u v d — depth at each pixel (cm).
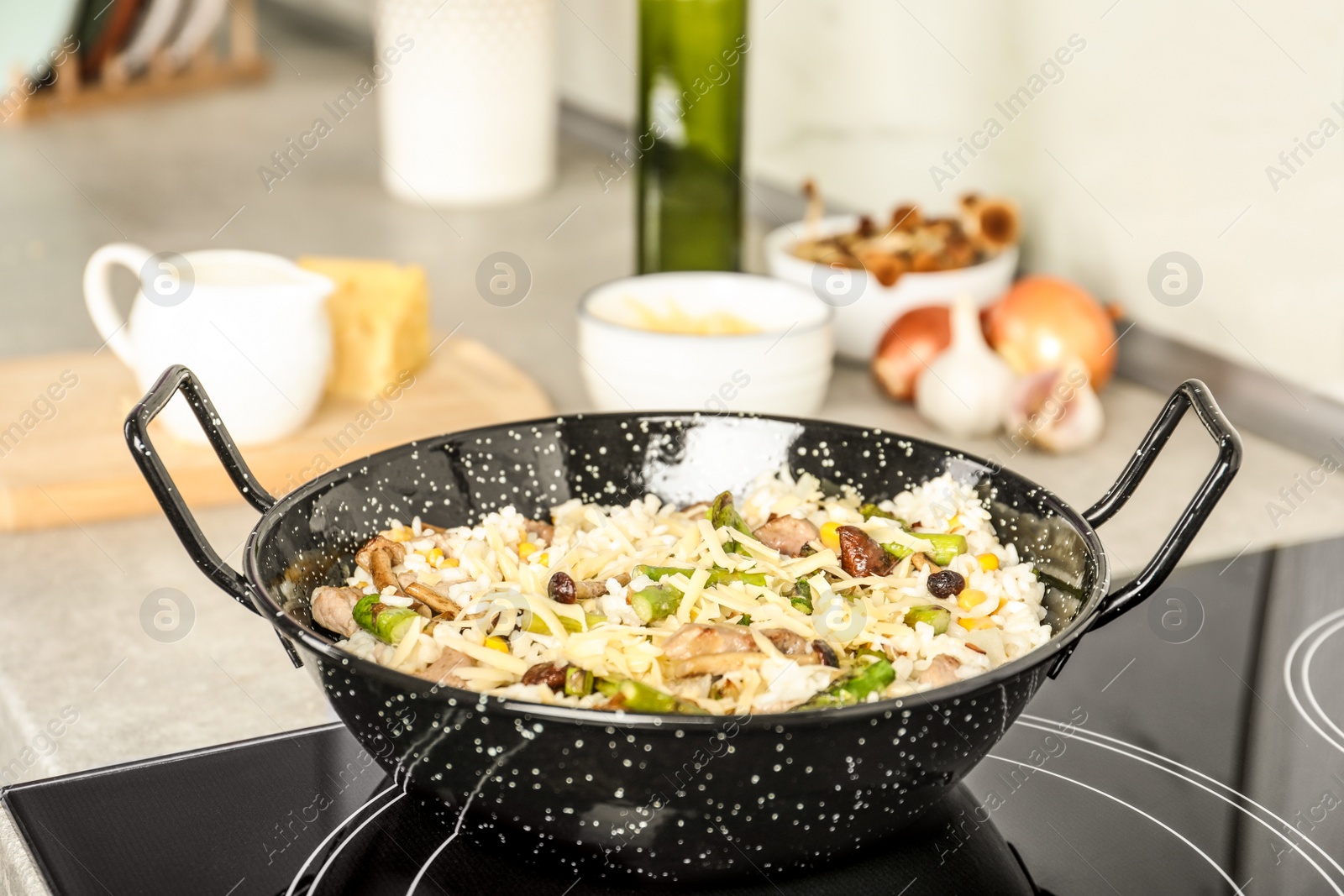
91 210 203
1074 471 158
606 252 194
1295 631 143
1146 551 150
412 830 130
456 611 132
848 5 186
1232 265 164
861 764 109
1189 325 167
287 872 129
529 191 207
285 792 132
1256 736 136
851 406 166
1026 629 131
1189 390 131
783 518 137
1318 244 159
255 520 154
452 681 125
